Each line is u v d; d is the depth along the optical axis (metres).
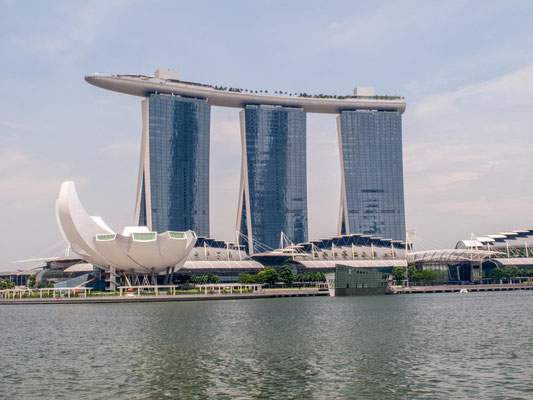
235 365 67.31
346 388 55.94
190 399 53.16
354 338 88.81
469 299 196.38
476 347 77.81
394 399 52.03
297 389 55.78
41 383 60.03
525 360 67.50
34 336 98.12
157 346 82.88
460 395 52.69
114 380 60.69
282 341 86.19
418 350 76.06
